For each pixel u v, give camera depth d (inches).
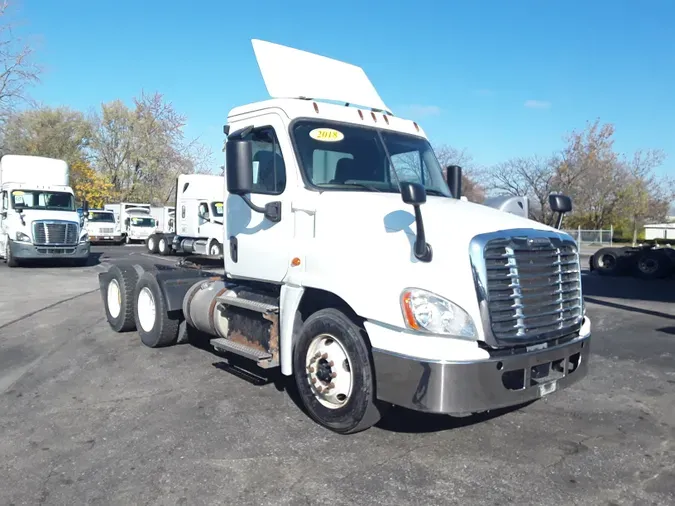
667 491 149.9
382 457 168.6
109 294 348.2
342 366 181.5
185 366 267.0
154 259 976.9
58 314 406.9
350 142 216.8
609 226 1851.6
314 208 193.6
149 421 198.2
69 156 2089.1
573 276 186.5
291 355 198.8
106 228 1520.7
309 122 211.0
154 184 2167.8
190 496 146.5
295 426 191.9
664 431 190.5
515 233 169.3
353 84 245.1
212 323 249.6
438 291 160.1
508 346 162.9
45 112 2106.3
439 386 155.3
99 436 185.6
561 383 178.5
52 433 188.7
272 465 163.5
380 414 178.1
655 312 436.1
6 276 677.3
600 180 1836.9
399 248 169.2
